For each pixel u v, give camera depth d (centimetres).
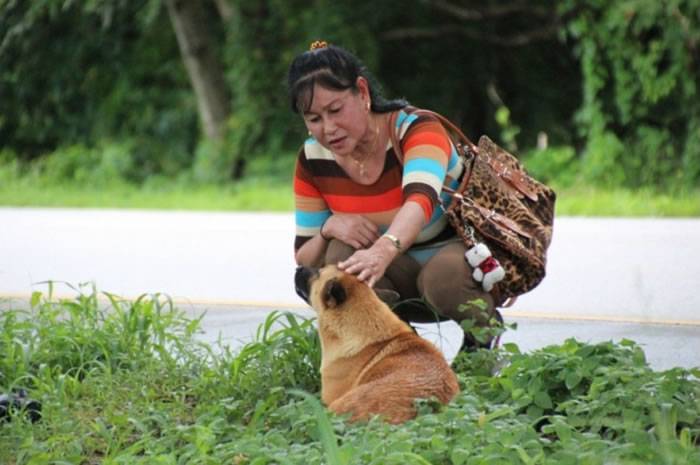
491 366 834
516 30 3688
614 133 2778
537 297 1341
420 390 721
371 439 648
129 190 3325
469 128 3769
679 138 2717
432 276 859
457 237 876
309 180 869
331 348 771
